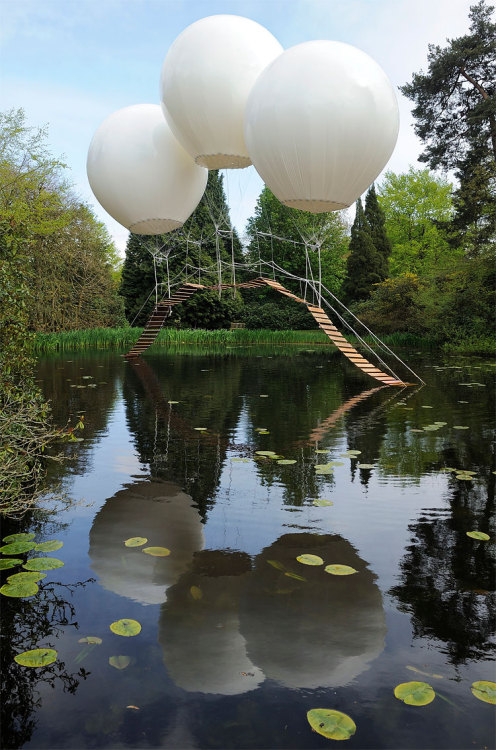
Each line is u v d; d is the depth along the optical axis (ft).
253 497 10.63
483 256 60.64
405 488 11.25
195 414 20.11
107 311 71.67
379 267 91.09
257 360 46.57
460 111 66.18
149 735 4.33
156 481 11.66
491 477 12.08
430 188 101.35
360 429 17.49
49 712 4.60
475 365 42.65
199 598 6.57
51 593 6.68
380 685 4.98
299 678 5.07
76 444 15.16
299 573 7.28
